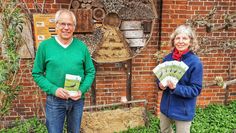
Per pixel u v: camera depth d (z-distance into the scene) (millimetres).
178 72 3197
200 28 5125
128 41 4500
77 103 3443
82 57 3293
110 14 4336
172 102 3363
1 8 4109
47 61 3197
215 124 5078
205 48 5219
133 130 4859
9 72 3910
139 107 4965
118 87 5215
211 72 5445
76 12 4223
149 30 4516
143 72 5238
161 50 4895
